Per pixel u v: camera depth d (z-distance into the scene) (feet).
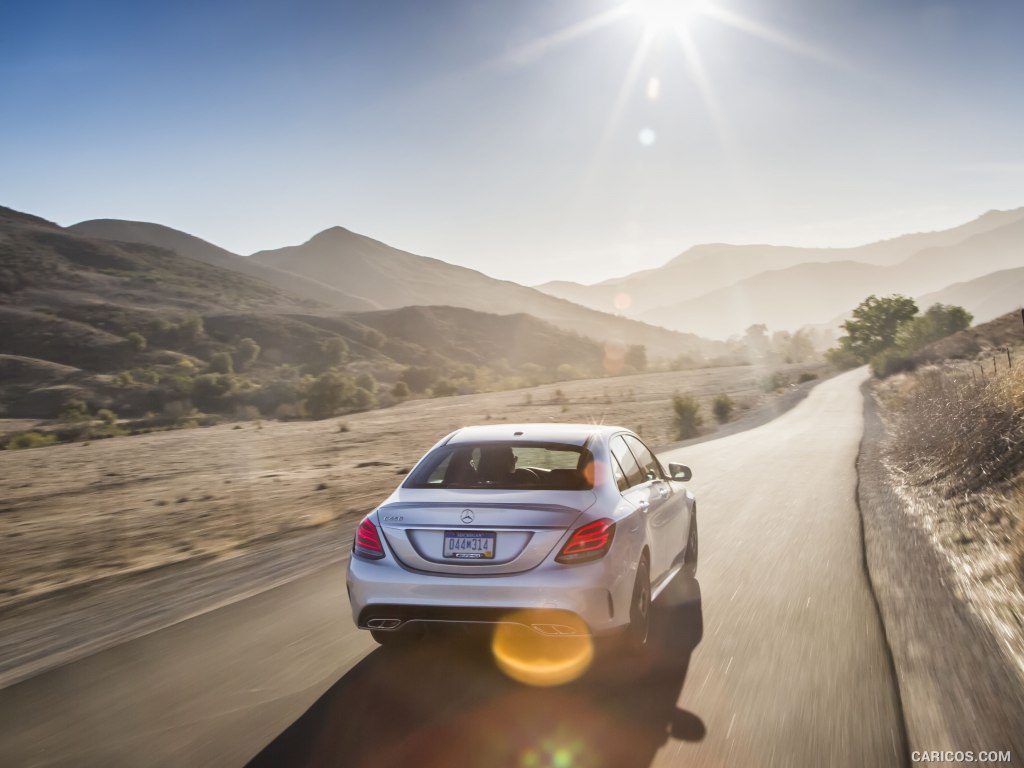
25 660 18.49
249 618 21.06
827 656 16.56
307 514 44.88
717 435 86.38
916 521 31.55
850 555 26.35
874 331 370.32
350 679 16.14
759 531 31.27
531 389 290.56
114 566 33.27
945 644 17.01
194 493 62.13
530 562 15.07
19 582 31.24
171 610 22.59
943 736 12.69
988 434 36.81
